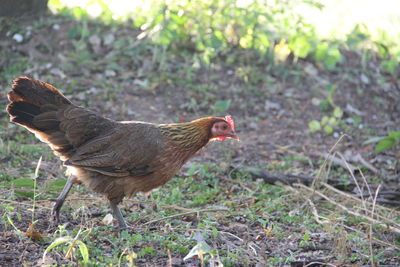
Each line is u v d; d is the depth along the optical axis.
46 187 6.20
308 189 6.98
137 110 9.00
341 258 5.03
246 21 10.12
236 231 5.70
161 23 9.69
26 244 4.84
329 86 10.10
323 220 6.22
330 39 11.12
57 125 5.39
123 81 9.69
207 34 10.27
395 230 5.76
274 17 10.94
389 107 10.35
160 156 5.47
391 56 11.77
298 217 6.20
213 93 9.82
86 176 5.43
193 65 10.07
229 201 6.60
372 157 8.66
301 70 10.79
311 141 8.96
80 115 5.41
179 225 5.68
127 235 5.18
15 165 7.00
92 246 4.93
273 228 5.79
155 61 10.23
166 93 9.59
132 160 5.37
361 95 10.48
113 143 5.39
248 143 8.69
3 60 9.35
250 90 10.07
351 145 8.96
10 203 5.72
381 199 7.04
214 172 7.62
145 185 5.57
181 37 10.58
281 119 9.53
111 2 11.92
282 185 7.32
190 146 5.67
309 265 4.93
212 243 5.23
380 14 14.44
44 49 9.88
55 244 4.34
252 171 7.58
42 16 10.61
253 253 5.09
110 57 10.12
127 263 4.52
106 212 5.90
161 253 4.91
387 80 10.98
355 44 10.65
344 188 7.48
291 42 10.35
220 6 10.47
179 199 6.56
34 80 5.36
